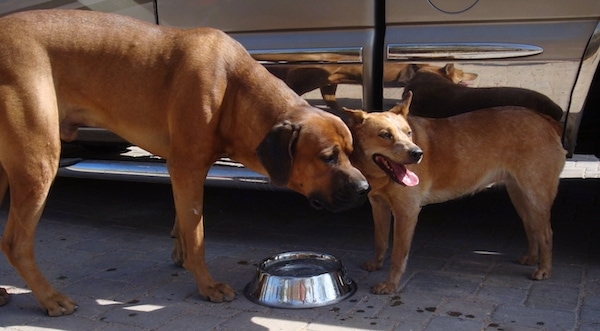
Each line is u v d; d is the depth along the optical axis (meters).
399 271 2.28
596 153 2.52
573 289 2.26
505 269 2.42
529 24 2.30
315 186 2.05
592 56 2.26
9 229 2.15
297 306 2.18
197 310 2.19
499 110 2.33
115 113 2.22
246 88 2.16
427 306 2.18
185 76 2.14
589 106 2.49
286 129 2.04
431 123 2.33
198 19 2.62
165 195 3.31
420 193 2.28
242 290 2.31
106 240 2.75
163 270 2.47
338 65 2.47
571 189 3.26
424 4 2.37
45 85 2.11
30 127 2.09
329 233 2.79
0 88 2.06
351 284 2.31
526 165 2.29
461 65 2.37
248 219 2.96
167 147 2.25
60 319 2.15
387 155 2.15
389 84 2.45
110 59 2.18
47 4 2.76
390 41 2.41
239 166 2.62
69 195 3.32
